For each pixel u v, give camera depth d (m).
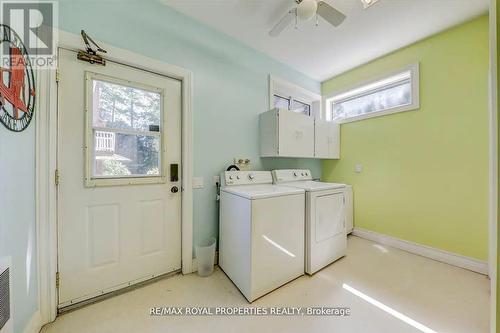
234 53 2.29
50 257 1.33
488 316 1.38
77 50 1.46
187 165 1.94
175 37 1.87
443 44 2.15
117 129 1.65
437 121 2.20
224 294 1.65
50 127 1.32
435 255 2.21
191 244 1.98
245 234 1.62
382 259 2.23
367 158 2.85
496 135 0.77
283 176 2.54
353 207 3.01
